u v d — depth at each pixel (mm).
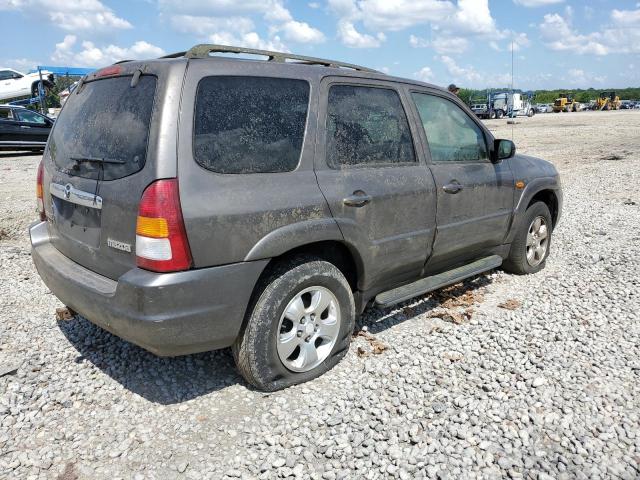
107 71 3506
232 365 3781
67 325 4422
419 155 4199
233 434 3023
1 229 7645
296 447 2906
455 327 4352
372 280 3930
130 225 2973
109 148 3156
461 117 4711
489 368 3686
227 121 3121
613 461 2764
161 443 2957
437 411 3197
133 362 3820
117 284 2953
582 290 5121
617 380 3508
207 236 2941
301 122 3461
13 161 16781
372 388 3461
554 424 3068
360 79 3912
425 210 4156
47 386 3516
